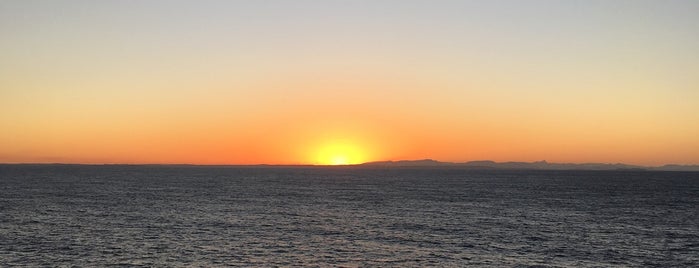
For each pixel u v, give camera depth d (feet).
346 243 165.68
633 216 248.11
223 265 135.64
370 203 303.68
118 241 163.43
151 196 338.34
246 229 190.60
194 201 303.07
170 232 181.37
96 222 203.51
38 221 203.82
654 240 177.78
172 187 449.89
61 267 130.52
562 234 188.14
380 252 153.17
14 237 167.43
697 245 169.48
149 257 142.51
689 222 226.38
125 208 257.14
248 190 418.31
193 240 166.91
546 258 148.25
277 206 277.85
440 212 255.29
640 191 460.55
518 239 176.65
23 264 133.18
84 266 132.05
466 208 277.64
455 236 180.96
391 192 411.34
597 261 145.48
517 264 140.77
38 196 323.98
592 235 186.80
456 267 136.98
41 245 155.53
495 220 225.56
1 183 477.77
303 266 136.26
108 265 133.28
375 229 194.70
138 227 191.72
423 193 400.47
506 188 489.67
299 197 345.31
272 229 191.52
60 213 231.50
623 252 157.38
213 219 217.36
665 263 144.25
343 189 450.30
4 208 248.93
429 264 139.95
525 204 308.19
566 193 419.74
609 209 282.36
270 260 141.79
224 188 443.32
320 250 154.71
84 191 378.53
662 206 304.09
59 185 455.22
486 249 159.33
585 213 259.39
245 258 143.43
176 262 137.69
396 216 235.81
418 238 176.14
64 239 165.48
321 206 280.72
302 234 181.37
